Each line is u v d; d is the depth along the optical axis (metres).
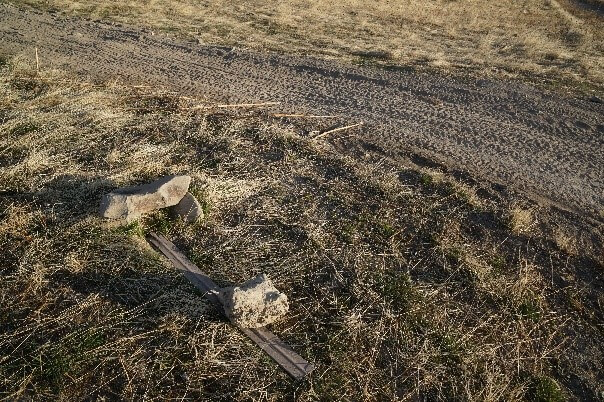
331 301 4.78
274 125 7.64
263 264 5.13
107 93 8.25
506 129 8.05
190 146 6.94
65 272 4.84
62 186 5.85
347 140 7.47
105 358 4.11
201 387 3.96
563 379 4.37
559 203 6.35
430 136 7.73
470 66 10.55
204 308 4.54
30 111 7.34
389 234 5.64
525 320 4.80
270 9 14.26
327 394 3.99
